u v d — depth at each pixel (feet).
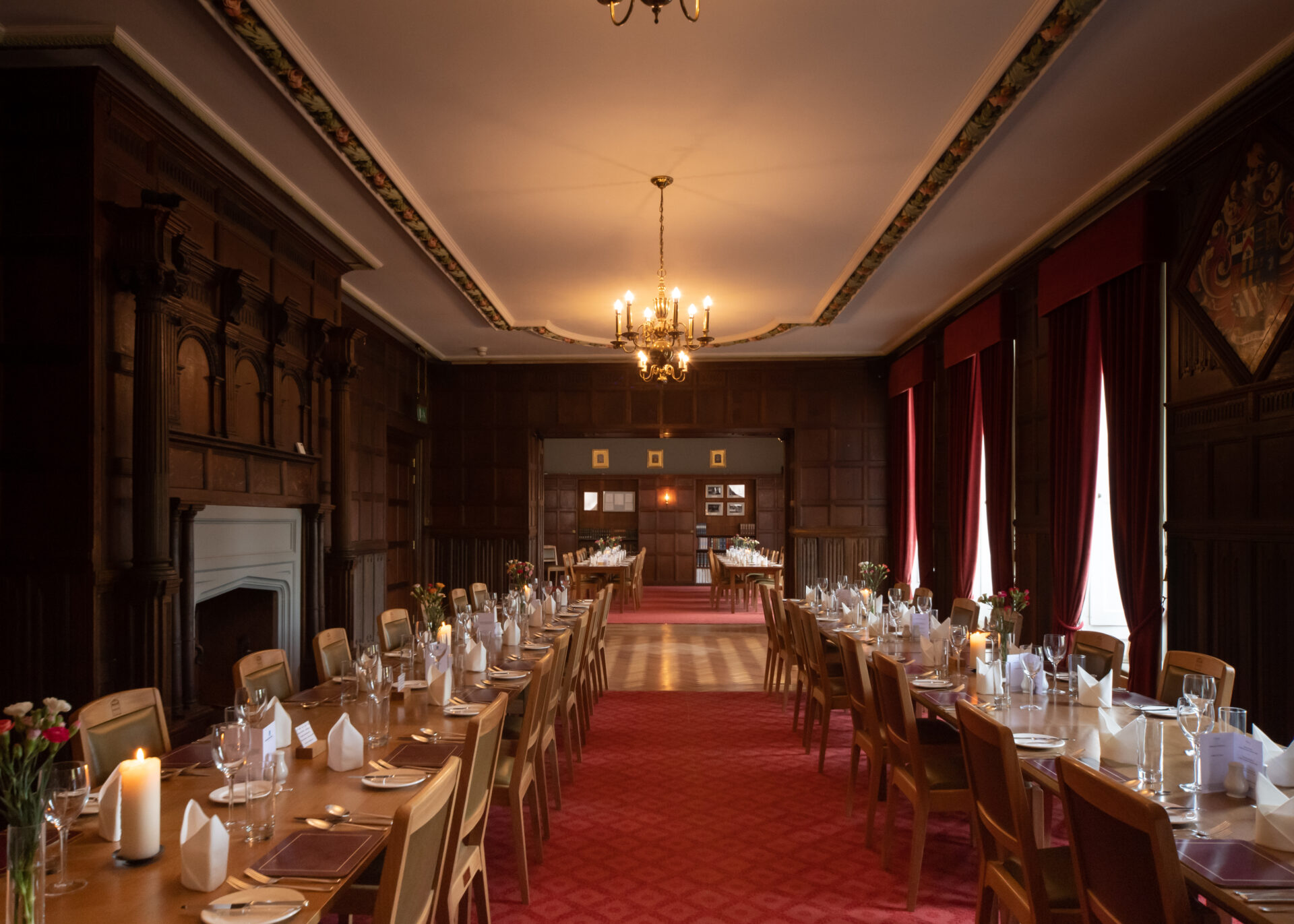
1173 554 19.12
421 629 22.98
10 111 15.05
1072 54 14.90
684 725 23.17
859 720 15.90
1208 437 17.89
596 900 12.36
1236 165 16.84
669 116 17.17
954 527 32.63
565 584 30.07
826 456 42.70
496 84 15.88
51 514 14.83
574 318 35.32
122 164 15.76
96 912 6.10
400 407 39.22
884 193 21.29
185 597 16.67
